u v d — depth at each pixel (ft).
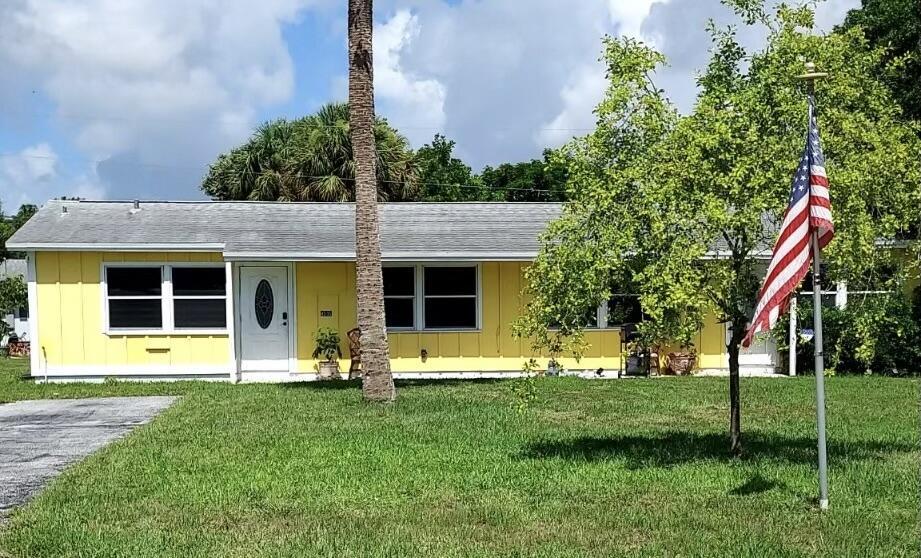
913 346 57.41
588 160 28.19
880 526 21.56
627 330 58.34
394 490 25.75
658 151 26.68
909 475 26.58
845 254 25.73
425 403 44.55
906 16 65.05
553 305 27.32
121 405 46.62
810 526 21.63
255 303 60.18
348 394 48.78
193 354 59.52
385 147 107.76
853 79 27.58
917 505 23.47
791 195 23.21
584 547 20.30
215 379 59.41
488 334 60.54
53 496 25.20
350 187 103.86
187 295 59.52
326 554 19.94
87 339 58.65
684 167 25.63
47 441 35.14
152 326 59.21
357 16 45.50
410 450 31.50
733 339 29.09
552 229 27.91
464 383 55.16
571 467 28.40
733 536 20.90
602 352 59.98
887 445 31.81
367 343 45.57
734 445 29.96
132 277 59.16
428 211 66.69
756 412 41.11
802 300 57.82
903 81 64.69
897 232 28.30
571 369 60.18
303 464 29.19
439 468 28.45
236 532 21.70
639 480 26.58
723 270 26.55
